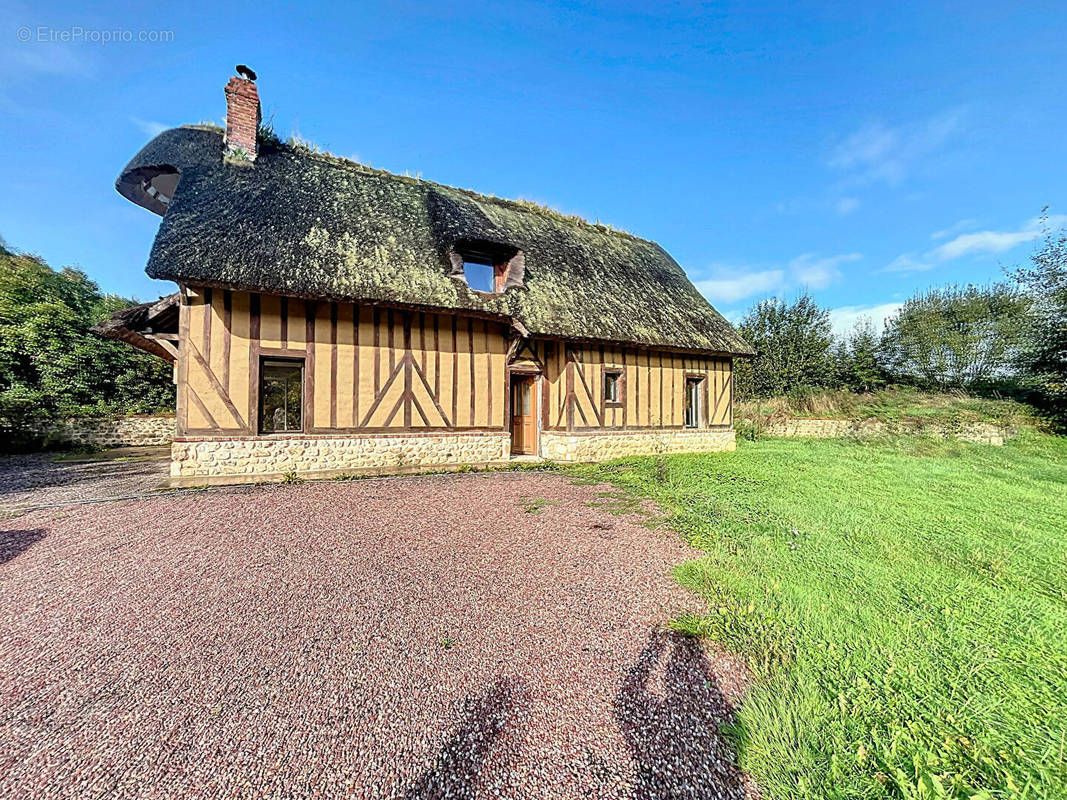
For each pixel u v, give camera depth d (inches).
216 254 248.5
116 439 494.6
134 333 307.9
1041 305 509.0
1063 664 92.1
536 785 66.1
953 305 658.2
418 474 309.1
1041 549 161.9
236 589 127.7
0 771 68.8
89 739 74.9
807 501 226.8
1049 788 62.9
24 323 469.4
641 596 125.5
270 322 275.4
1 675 91.2
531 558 152.0
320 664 94.7
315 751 72.2
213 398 261.1
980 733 73.4
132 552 153.3
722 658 97.0
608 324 378.9
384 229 333.4
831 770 67.0
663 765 69.7
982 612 114.4
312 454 284.5
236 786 66.1
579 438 367.9
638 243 560.1
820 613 112.3
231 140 319.9
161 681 89.3
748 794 64.6
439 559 150.5
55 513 196.2
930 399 602.9
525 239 418.6
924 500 233.9
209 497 226.7
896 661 92.7
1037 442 459.5
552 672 92.4
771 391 729.0
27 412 447.5
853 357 705.6
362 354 300.7
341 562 146.9
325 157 377.7
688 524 186.7
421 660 96.0
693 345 422.9
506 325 354.0
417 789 65.5
